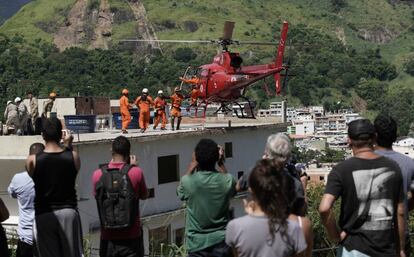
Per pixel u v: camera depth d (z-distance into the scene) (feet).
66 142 28.27
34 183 27.02
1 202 26.14
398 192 22.89
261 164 20.35
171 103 92.12
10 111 85.10
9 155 70.44
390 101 588.09
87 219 69.51
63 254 26.68
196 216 25.40
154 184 79.15
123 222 26.58
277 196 19.90
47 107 84.89
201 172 25.54
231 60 87.86
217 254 25.20
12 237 51.49
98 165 71.56
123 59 534.78
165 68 508.12
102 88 463.42
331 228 22.76
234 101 92.43
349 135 23.43
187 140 85.25
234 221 20.25
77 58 497.87
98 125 112.88
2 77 449.48
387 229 22.71
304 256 20.88
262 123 118.01
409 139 377.91
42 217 26.55
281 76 90.17
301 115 522.88
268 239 19.77
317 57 622.54
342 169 22.82
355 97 594.24
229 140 93.09
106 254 27.32
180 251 40.04
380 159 22.97
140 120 86.22
